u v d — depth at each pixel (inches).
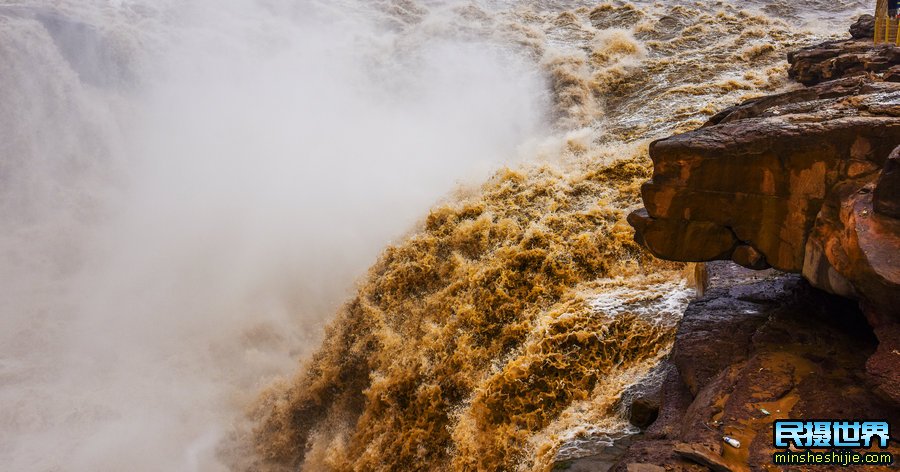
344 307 327.6
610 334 229.8
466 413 236.4
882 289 123.5
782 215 157.1
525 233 310.0
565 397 217.9
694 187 164.9
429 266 318.0
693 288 247.8
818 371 143.8
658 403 181.2
